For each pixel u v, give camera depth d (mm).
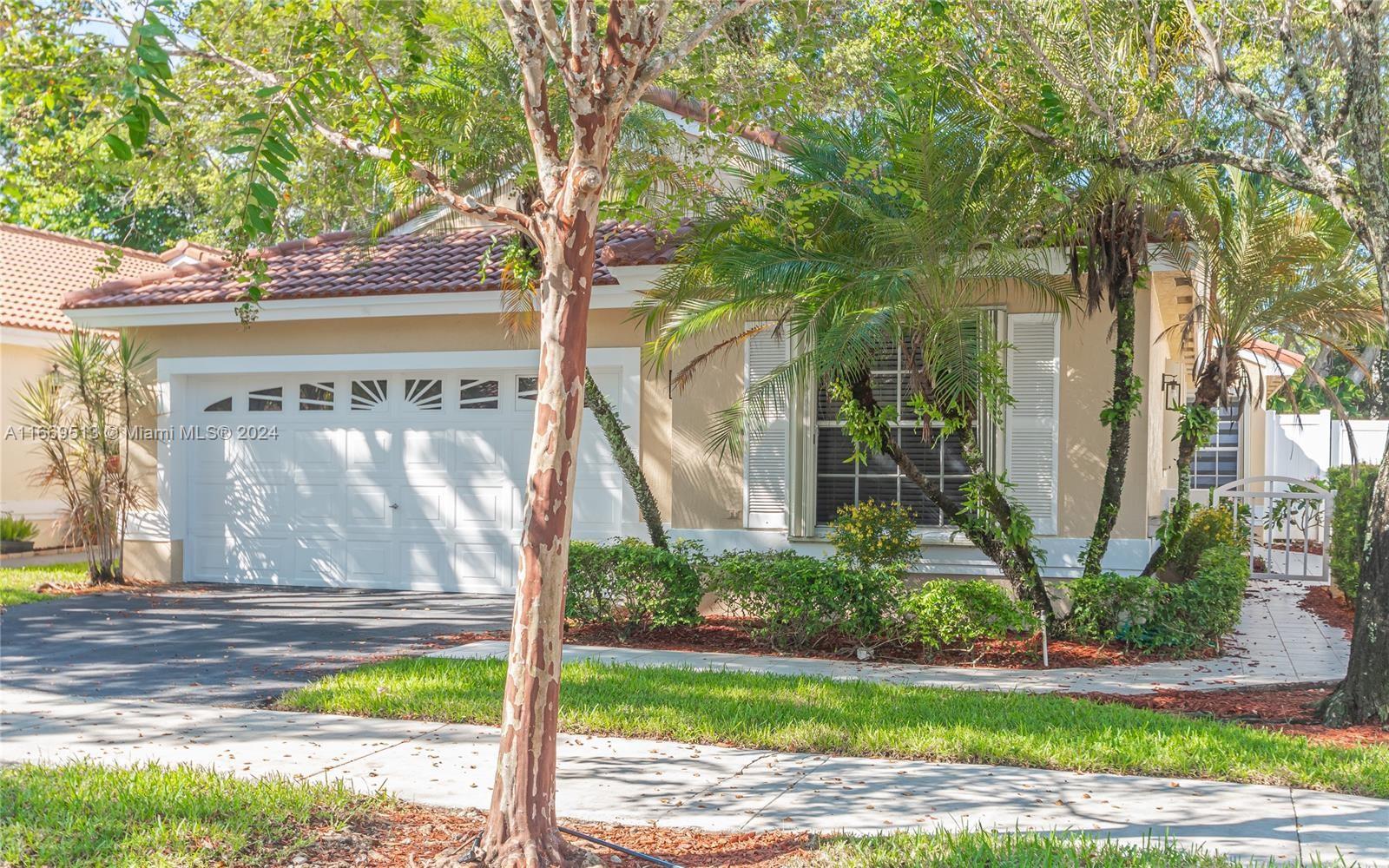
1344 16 8328
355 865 5250
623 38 5078
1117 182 9555
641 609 11266
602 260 12531
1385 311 7793
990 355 9812
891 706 8164
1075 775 6648
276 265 15719
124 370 15523
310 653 10688
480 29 11055
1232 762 6703
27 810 5859
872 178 9750
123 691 9102
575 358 5113
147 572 15625
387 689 8789
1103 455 11430
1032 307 11578
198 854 5270
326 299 14086
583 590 11422
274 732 7738
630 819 5855
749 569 10711
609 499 13695
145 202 7555
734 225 10383
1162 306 14633
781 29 9500
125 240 7414
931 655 10352
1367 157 7844
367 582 15039
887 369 12156
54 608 13438
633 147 10109
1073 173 9867
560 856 5086
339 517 15164
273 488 15438
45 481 16031
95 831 5559
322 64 6098
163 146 7117
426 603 13781
